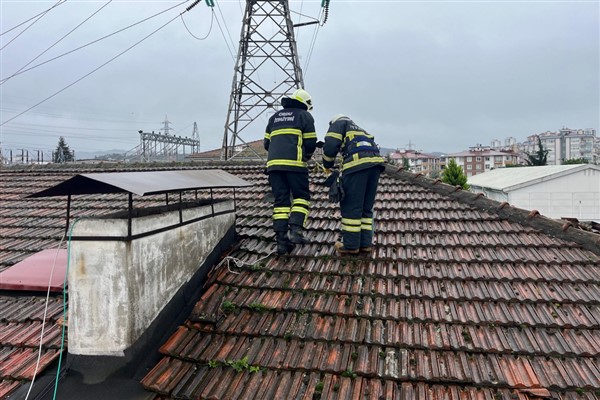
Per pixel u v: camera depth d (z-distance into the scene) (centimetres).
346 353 312
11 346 333
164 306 336
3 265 452
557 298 352
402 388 283
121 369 293
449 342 314
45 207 634
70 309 300
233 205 482
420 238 467
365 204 433
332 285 387
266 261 433
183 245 367
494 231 470
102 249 293
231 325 348
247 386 292
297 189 439
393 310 350
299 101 450
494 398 273
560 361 296
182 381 299
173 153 3297
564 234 443
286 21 1716
